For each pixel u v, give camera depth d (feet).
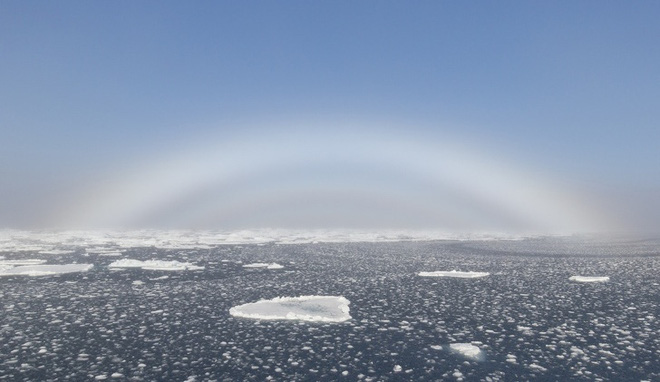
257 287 89.15
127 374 42.19
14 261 130.52
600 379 41.39
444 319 63.46
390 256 157.99
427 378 41.75
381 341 53.01
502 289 87.71
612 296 80.07
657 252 178.70
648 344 51.52
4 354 47.50
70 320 61.67
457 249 194.39
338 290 86.28
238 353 48.37
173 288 87.56
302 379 41.32
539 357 47.39
